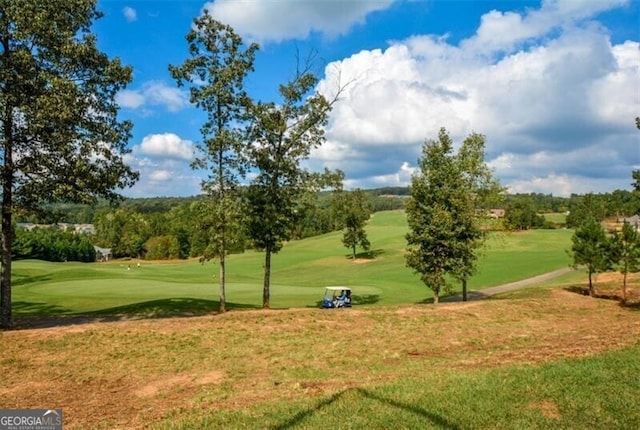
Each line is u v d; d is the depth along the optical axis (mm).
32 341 15805
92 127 18781
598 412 7914
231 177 24047
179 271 68500
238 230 24359
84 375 13375
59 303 30969
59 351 15078
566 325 20141
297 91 25328
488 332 18641
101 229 130875
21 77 16656
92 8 19234
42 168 17938
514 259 62406
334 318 20125
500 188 28859
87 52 18172
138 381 12938
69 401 11461
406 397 9047
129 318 22641
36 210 18516
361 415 8164
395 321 19984
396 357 14773
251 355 15164
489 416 7879
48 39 17312
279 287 42531
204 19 23062
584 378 9680
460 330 18875
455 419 7789
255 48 23891
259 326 18281
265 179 25281
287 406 9031
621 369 10250
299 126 25469
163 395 11695
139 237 121875
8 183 17938
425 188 27969
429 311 22031
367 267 64625
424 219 27906
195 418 8797
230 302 31953
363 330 18422
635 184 23062
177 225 113375
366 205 72938
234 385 12133
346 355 15117
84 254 108625
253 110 24016
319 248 94125
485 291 41938
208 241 24828
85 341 15930
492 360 12930
